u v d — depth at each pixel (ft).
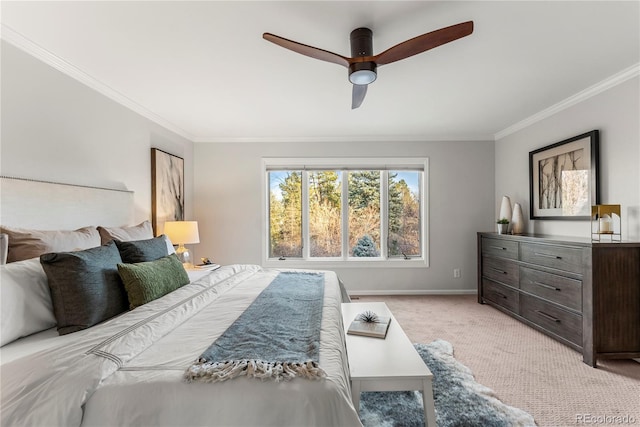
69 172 7.60
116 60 7.31
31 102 6.63
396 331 6.40
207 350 3.95
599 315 7.70
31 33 6.17
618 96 8.50
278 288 7.27
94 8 5.42
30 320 4.72
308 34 6.30
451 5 5.45
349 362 5.08
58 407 3.09
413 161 14.93
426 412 4.64
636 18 5.83
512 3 5.41
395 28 6.11
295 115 11.57
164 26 5.99
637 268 7.76
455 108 10.94
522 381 6.97
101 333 4.16
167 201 12.10
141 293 5.75
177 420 3.22
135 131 10.33
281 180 15.28
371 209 15.26
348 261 14.96
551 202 11.07
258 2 5.32
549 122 11.19
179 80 8.45
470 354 8.36
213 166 14.90
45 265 4.91
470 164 14.84
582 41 6.66
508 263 11.47
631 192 8.20
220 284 7.32
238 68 7.79
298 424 3.20
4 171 6.10
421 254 15.28
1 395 3.14
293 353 3.93
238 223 14.93
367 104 10.48
